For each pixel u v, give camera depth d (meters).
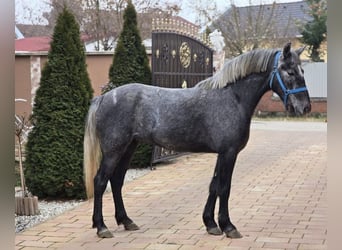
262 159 10.39
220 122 5.02
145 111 5.16
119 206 5.47
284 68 4.90
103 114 5.22
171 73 9.63
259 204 6.55
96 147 5.33
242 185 7.80
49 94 6.84
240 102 5.04
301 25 26.77
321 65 22.42
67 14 6.91
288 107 4.95
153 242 4.98
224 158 5.05
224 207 5.11
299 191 7.33
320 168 9.30
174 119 5.10
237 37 25.73
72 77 6.85
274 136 14.62
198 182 8.09
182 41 9.99
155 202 6.75
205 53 10.96
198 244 4.88
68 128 6.80
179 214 6.11
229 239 5.03
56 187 6.85
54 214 6.20
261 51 5.04
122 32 9.32
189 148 5.20
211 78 5.18
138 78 9.22
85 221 5.82
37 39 23.59
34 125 6.91
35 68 13.03
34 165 6.88
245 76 5.04
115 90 5.31
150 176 8.62
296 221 5.68
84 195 6.91
